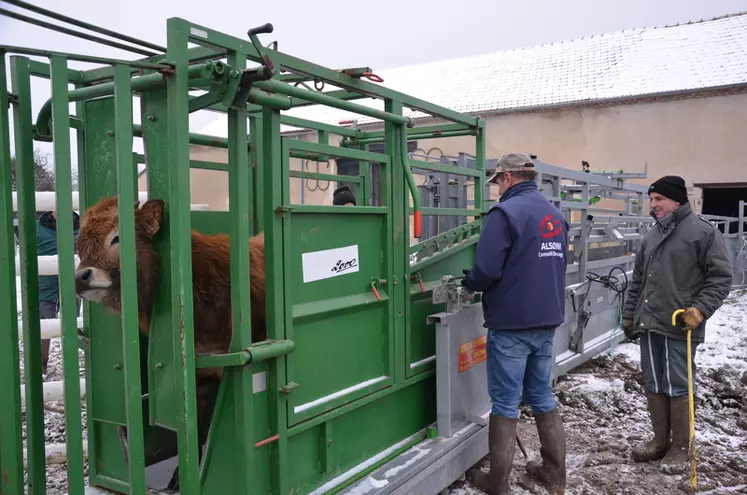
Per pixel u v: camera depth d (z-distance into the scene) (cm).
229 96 194
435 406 344
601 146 1611
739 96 1455
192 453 199
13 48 173
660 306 364
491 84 1861
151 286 211
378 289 287
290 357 232
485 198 439
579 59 1850
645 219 734
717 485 346
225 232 289
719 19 1845
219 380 244
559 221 314
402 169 299
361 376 278
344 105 248
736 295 1063
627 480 350
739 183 1464
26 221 201
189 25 190
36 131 235
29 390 202
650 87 1549
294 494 242
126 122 182
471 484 332
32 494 206
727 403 489
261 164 227
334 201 514
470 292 330
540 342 310
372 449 288
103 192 230
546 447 326
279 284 227
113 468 264
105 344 237
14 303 192
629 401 493
